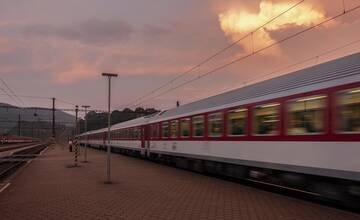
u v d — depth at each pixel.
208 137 20.86
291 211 11.56
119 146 47.91
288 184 14.54
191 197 14.32
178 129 25.77
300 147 13.37
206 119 21.20
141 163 31.98
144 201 13.64
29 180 20.78
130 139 41.50
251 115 16.56
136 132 38.62
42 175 23.23
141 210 12.10
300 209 11.87
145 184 18.22
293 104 13.87
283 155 14.28
